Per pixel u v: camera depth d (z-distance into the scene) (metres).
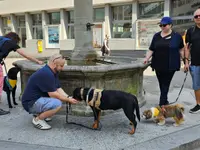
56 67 4.10
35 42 26.41
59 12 25.12
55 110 4.11
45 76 4.02
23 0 26.80
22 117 4.84
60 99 4.10
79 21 6.40
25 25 28.11
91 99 3.93
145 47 19.64
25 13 27.25
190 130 4.23
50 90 4.05
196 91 5.10
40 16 26.72
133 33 20.27
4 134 4.04
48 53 25.62
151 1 19.28
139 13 20.12
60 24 24.69
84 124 4.41
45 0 24.97
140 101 5.55
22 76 5.76
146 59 5.22
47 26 25.39
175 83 8.60
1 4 28.92
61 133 4.06
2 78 5.02
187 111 5.27
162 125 4.42
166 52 4.88
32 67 4.98
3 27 30.34
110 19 21.45
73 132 4.10
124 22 20.98
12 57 21.75
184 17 18.17
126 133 4.06
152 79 9.54
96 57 6.48
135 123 3.98
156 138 3.88
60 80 4.89
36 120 4.23
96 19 22.36
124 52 20.50
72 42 23.64
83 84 4.77
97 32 21.91
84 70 4.51
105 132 4.10
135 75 5.38
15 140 3.82
